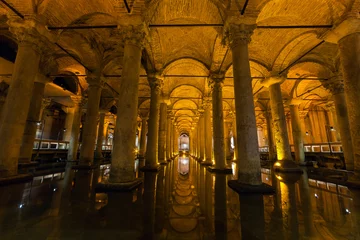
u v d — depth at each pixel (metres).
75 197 4.92
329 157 16.64
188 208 4.20
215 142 11.82
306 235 2.80
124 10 7.03
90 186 6.39
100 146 20.55
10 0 7.15
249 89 6.64
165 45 12.22
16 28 7.35
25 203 4.30
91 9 8.62
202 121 21.41
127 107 6.41
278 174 10.34
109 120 32.50
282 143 11.89
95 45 11.52
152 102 12.66
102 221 3.31
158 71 12.95
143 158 25.39
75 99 17.61
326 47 11.77
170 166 15.27
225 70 12.44
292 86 17.38
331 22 7.77
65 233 2.78
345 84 7.22
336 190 6.09
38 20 7.46
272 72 12.58
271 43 11.86
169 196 5.29
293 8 8.60
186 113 33.12
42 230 2.87
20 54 7.29
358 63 6.90
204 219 3.51
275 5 8.45
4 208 3.93
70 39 10.48
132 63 6.78
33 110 11.03
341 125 11.41
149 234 2.81
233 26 7.19
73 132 16.97
